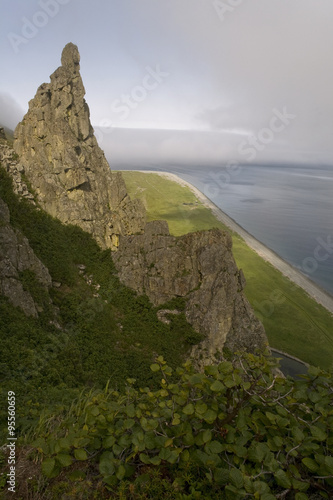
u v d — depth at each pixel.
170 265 50.50
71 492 4.78
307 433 4.58
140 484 4.49
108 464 4.56
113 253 55.69
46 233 50.84
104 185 67.06
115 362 36.50
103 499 4.66
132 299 49.53
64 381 26.25
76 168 58.69
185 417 4.95
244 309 48.00
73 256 51.78
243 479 3.82
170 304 48.59
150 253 52.81
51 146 59.53
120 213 66.12
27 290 34.91
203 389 4.91
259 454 4.21
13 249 37.19
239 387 5.12
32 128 59.25
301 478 4.20
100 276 51.62
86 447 5.21
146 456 4.50
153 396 5.35
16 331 28.78
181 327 46.69
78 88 64.25
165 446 4.46
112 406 5.67
